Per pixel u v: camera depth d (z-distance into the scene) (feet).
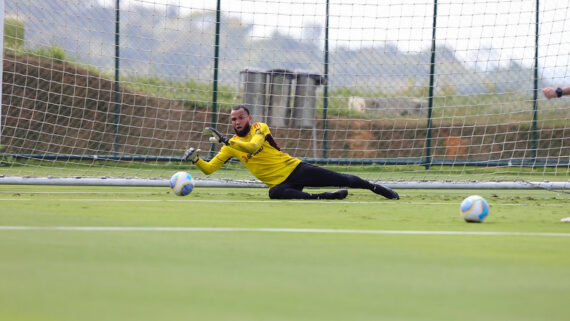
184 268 34.53
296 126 140.15
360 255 40.34
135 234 47.91
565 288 31.40
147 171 132.87
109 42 138.10
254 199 88.58
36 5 129.59
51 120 164.96
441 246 45.06
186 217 61.77
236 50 145.07
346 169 135.64
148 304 26.55
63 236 45.70
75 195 88.02
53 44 132.57
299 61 145.18
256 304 26.99
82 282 30.45
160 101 166.61
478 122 158.10
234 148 86.63
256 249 41.88
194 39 143.95
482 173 130.72
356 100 156.25
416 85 150.20
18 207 67.46
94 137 163.94
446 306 27.50
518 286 31.73
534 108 146.00
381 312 26.20
